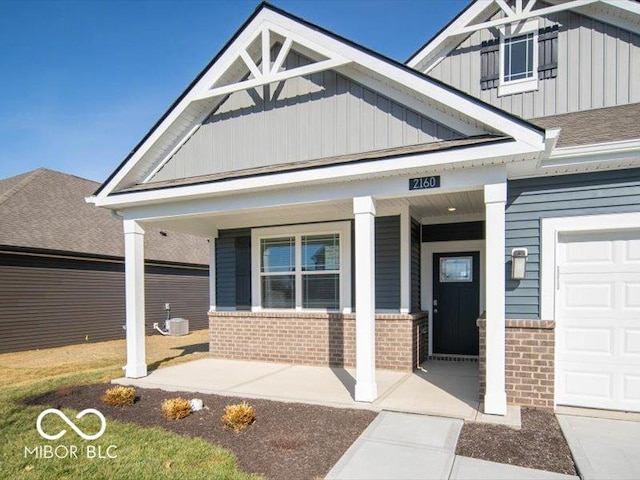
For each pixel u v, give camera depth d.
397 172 5.51
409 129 5.89
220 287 9.84
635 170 5.11
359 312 5.75
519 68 7.88
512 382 5.43
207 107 7.42
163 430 4.79
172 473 3.72
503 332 5.00
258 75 6.63
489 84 8.04
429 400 5.70
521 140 4.79
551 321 5.30
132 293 7.57
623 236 5.25
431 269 8.97
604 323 5.28
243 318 9.34
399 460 3.88
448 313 8.91
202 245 21.14
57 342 13.25
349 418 5.04
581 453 3.95
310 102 6.61
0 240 11.93
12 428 4.97
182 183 6.89
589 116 6.71
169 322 16.22
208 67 7.04
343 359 8.29
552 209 5.43
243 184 6.37
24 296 12.45
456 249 8.77
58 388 6.95
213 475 3.65
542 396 5.30
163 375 7.71
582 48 7.37
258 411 5.39
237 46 6.84
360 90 6.24
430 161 5.21
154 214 7.44
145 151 7.37
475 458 3.90
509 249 5.59
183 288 18.66
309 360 8.58
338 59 6.05
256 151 7.00
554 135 4.61
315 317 8.56
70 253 13.53
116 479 3.66
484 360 5.61
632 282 5.18
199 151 7.48
